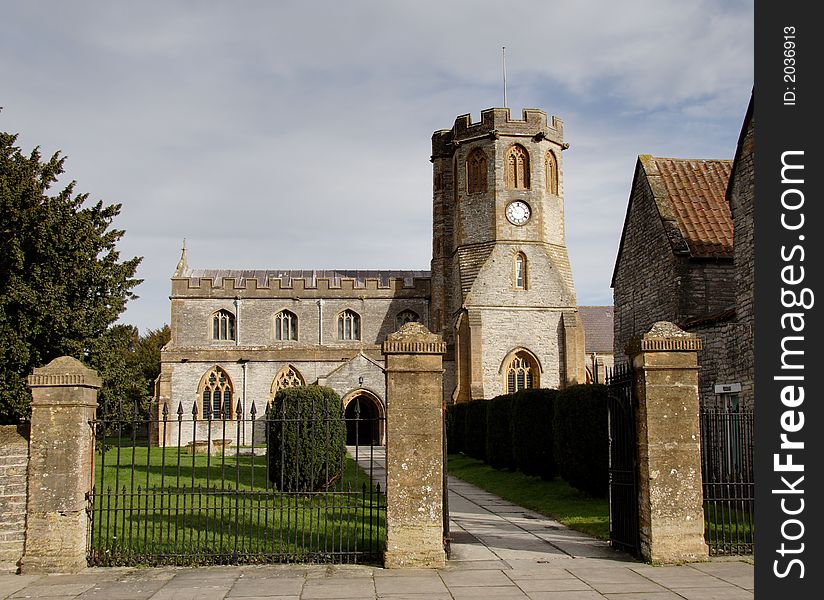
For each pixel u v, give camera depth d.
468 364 46.59
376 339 57.41
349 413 50.84
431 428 11.58
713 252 21.98
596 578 10.68
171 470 25.75
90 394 11.95
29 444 11.51
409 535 11.38
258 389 54.72
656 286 23.41
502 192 48.53
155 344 75.25
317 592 9.98
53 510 11.31
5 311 22.20
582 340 47.97
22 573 11.10
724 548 12.02
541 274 48.12
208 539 13.16
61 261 23.78
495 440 27.47
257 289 57.09
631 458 12.38
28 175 23.11
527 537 14.12
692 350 11.84
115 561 11.50
